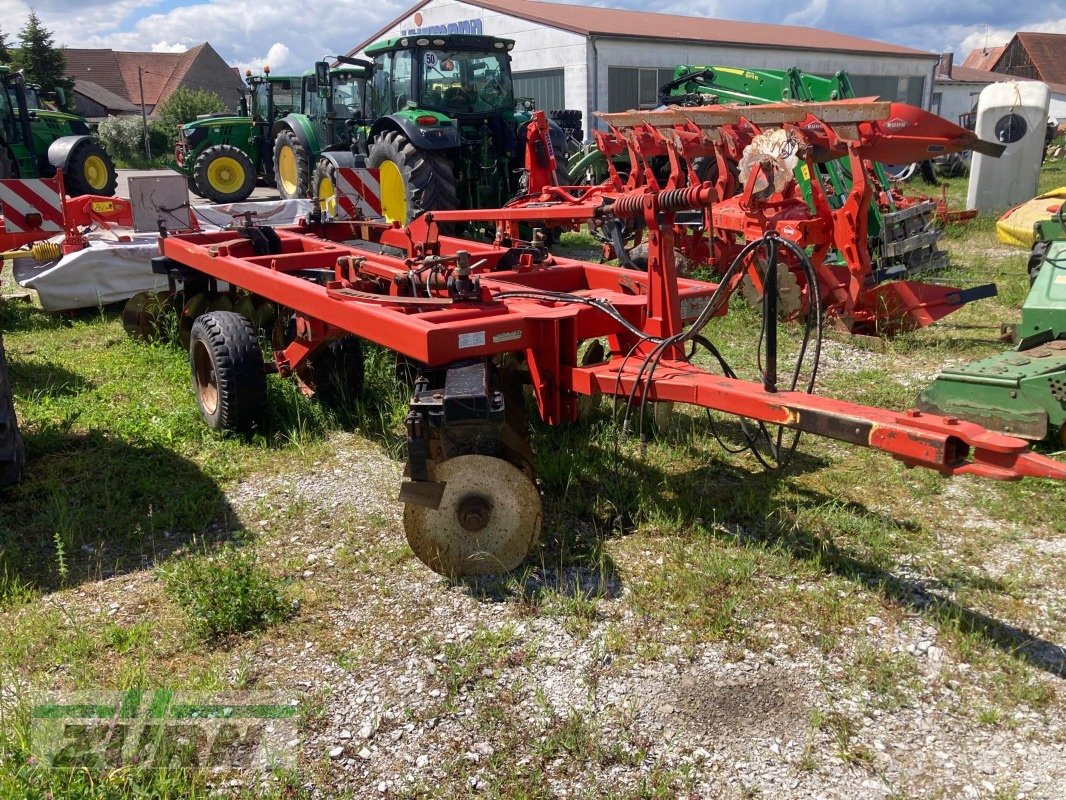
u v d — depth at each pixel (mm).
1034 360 4383
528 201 9156
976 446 2516
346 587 3363
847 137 6133
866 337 6449
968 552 3551
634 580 3361
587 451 4445
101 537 3744
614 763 2449
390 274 4371
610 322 3930
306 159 13414
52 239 8016
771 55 24375
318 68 12844
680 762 2445
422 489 3195
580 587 3320
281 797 2342
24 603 3250
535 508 3316
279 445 4727
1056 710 2635
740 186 7758
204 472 4367
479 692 2744
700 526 3691
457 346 3404
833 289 6629
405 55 10664
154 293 6516
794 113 6391
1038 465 2389
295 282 4395
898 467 4348
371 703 2705
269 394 5176
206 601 3119
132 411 5086
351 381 5184
